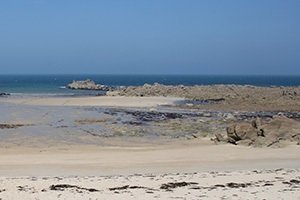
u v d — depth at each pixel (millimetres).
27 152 29297
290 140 31312
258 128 32156
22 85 133250
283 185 18312
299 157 27141
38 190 17359
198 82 187250
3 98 73312
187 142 33812
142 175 21469
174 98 76812
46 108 57750
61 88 116000
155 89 85812
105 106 61312
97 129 40156
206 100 74125
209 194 16578
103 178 20297
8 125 41656
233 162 25641
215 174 21234
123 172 22812
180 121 45312
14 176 21547
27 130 39219
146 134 37719
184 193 16781
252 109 58875
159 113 52812
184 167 24219
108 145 32781
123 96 79625
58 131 38906
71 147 31625
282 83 178500
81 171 23047
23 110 54906
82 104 63750
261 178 19984
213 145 31891
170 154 28219
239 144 31469
